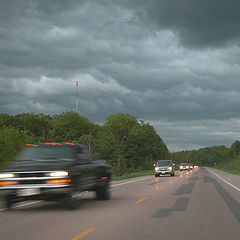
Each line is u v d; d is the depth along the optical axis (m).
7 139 30.91
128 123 98.50
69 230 7.23
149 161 105.19
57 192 9.61
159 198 13.55
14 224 7.98
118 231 7.11
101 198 12.88
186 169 68.88
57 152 10.92
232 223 8.05
